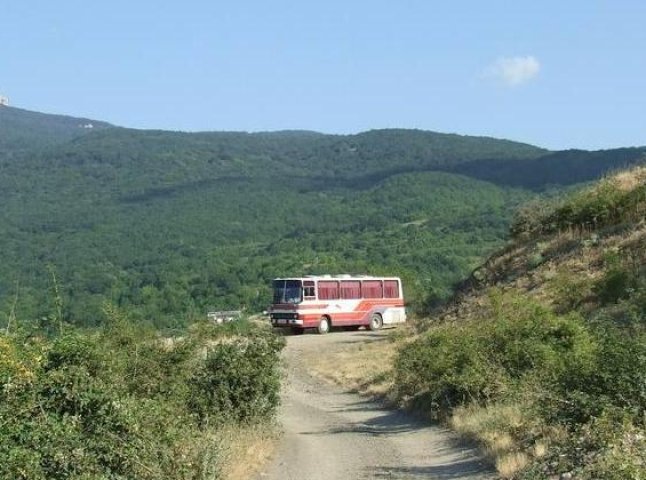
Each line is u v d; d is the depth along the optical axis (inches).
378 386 1097.4
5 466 376.8
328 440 757.3
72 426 412.8
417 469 589.0
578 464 432.1
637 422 473.4
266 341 778.8
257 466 615.8
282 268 4124.0
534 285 1318.9
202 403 697.0
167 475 451.2
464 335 936.9
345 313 1934.1
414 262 4352.9
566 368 628.4
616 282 1066.7
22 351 459.5
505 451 560.7
